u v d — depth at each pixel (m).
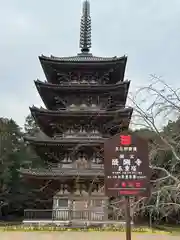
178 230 35.50
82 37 42.66
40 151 35.41
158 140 22.11
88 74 38.12
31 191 58.62
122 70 37.47
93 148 33.72
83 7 43.66
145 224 37.38
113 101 37.78
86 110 35.78
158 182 20.16
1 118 68.06
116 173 11.62
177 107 20.73
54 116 34.72
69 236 26.69
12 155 61.47
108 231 29.89
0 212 59.03
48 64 36.50
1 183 58.69
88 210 32.59
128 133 11.98
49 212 34.44
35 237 26.36
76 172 33.22
